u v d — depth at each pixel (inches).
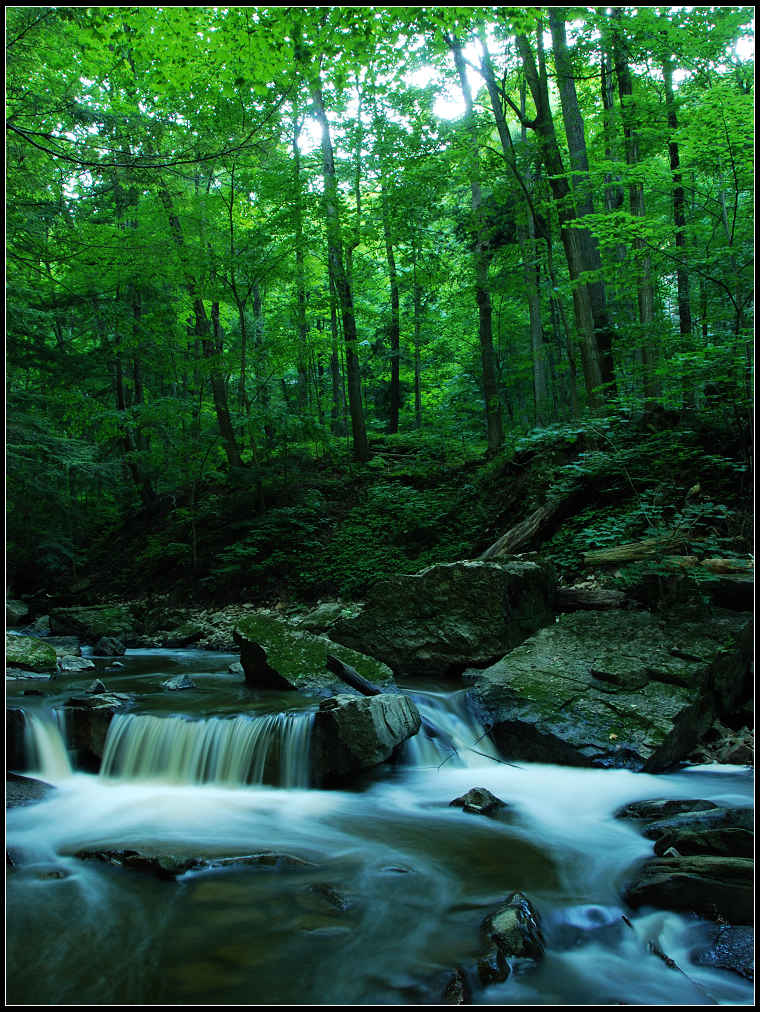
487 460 590.2
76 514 708.0
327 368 1031.6
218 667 406.6
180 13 228.5
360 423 674.8
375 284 784.3
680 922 146.2
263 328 697.6
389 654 352.8
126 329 588.7
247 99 491.2
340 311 693.9
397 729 247.4
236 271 606.2
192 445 589.6
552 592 359.3
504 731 263.1
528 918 142.6
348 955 133.4
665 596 315.6
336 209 584.4
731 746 253.4
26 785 228.4
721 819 181.5
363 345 854.5
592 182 410.6
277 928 142.9
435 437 665.0
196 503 703.1
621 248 507.5
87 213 700.7
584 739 245.9
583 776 234.2
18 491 614.2
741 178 349.1
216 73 255.1
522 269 585.9
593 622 319.6
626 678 269.6
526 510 457.7
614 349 489.1
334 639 373.4
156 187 618.8
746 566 300.7
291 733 242.1
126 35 239.5
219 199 567.8
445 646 341.4
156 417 587.8
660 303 509.7
